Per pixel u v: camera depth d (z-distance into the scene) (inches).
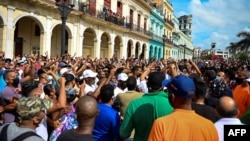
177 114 99.8
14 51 816.9
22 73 341.1
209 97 190.7
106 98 158.4
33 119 105.0
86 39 1116.5
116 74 281.6
